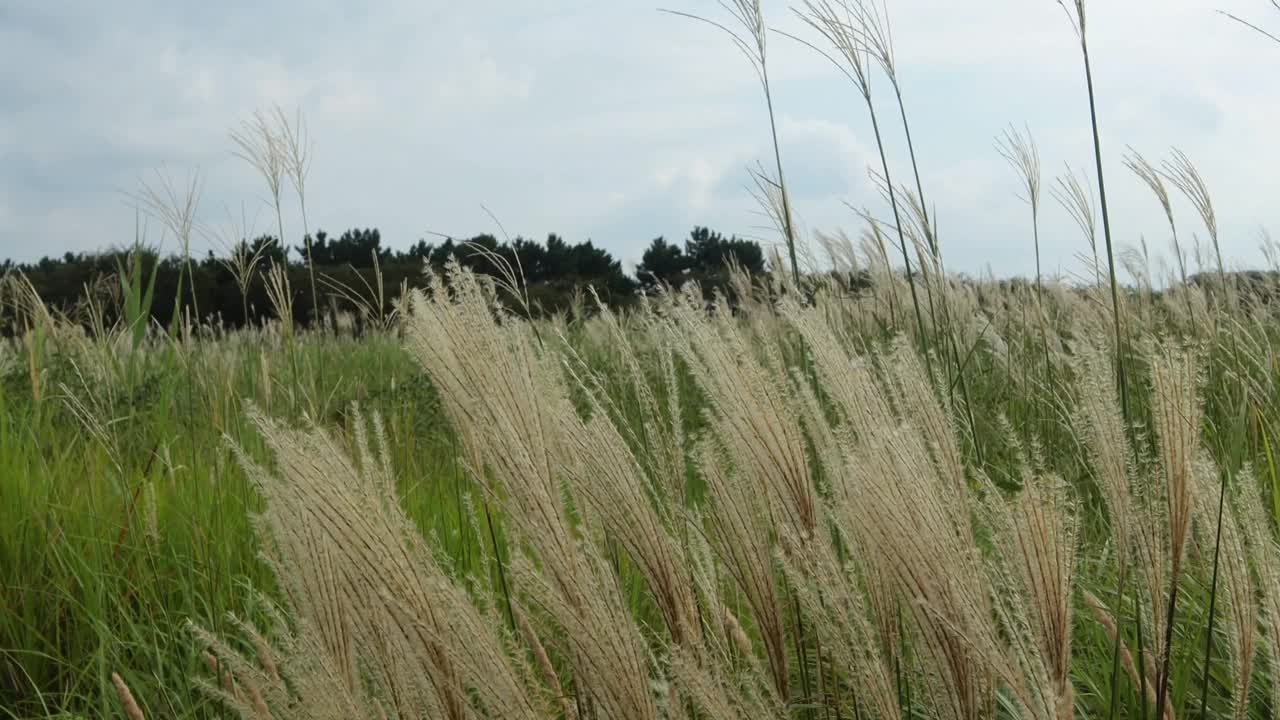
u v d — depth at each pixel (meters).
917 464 1.57
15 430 5.42
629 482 1.69
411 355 1.55
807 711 2.10
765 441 1.76
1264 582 1.75
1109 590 2.94
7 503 4.03
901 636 1.93
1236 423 4.38
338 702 1.48
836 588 1.65
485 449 1.51
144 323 5.88
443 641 1.39
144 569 3.74
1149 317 6.11
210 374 5.91
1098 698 2.71
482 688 1.41
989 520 1.75
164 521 4.16
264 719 1.70
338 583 1.48
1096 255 5.06
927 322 6.01
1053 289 6.88
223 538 3.88
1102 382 1.76
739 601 2.43
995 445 4.82
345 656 1.51
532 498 1.47
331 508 1.36
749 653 1.91
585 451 1.70
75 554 3.75
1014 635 1.48
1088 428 1.78
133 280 5.90
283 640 1.72
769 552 1.84
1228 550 1.71
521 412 1.50
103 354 5.64
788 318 1.86
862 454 1.66
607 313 2.50
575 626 1.43
